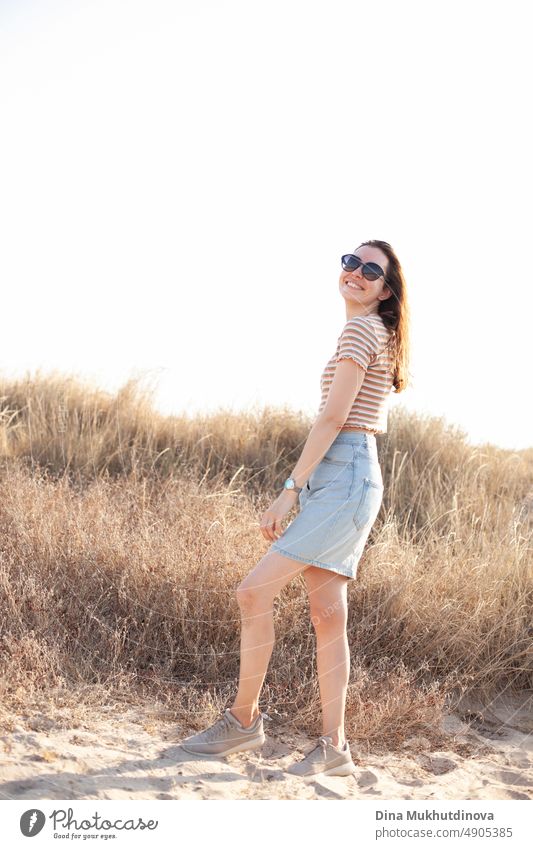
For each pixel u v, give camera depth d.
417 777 2.71
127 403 7.07
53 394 7.37
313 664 3.31
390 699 3.08
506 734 3.20
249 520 4.42
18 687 2.88
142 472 5.84
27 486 4.73
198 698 3.08
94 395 7.39
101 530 3.99
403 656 3.54
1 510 4.32
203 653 3.36
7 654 3.04
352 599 3.78
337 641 2.67
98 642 3.35
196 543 3.90
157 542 3.94
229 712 2.68
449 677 3.37
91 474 5.83
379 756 2.86
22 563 3.66
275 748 2.78
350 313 2.78
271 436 6.73
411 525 5.25
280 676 3.23
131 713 2.91
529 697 3.53
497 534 4.77
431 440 6.49
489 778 2.76
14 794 2.24
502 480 6.35
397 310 2.72
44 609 3.35
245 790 2.45
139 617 3.50
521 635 3.71
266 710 3.06
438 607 3.73
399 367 2.75
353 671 3.28
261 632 2.59
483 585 3.88
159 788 2.38
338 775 2.63
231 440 6.56
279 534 2.63
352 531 2.59
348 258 2.73
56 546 3.84
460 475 5.96
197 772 2.51
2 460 5.88
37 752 2.47
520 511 5.53
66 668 3.11
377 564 4.00
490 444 7.06
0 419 6.87
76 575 3.66
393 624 3.62
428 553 4.50
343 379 2.55
